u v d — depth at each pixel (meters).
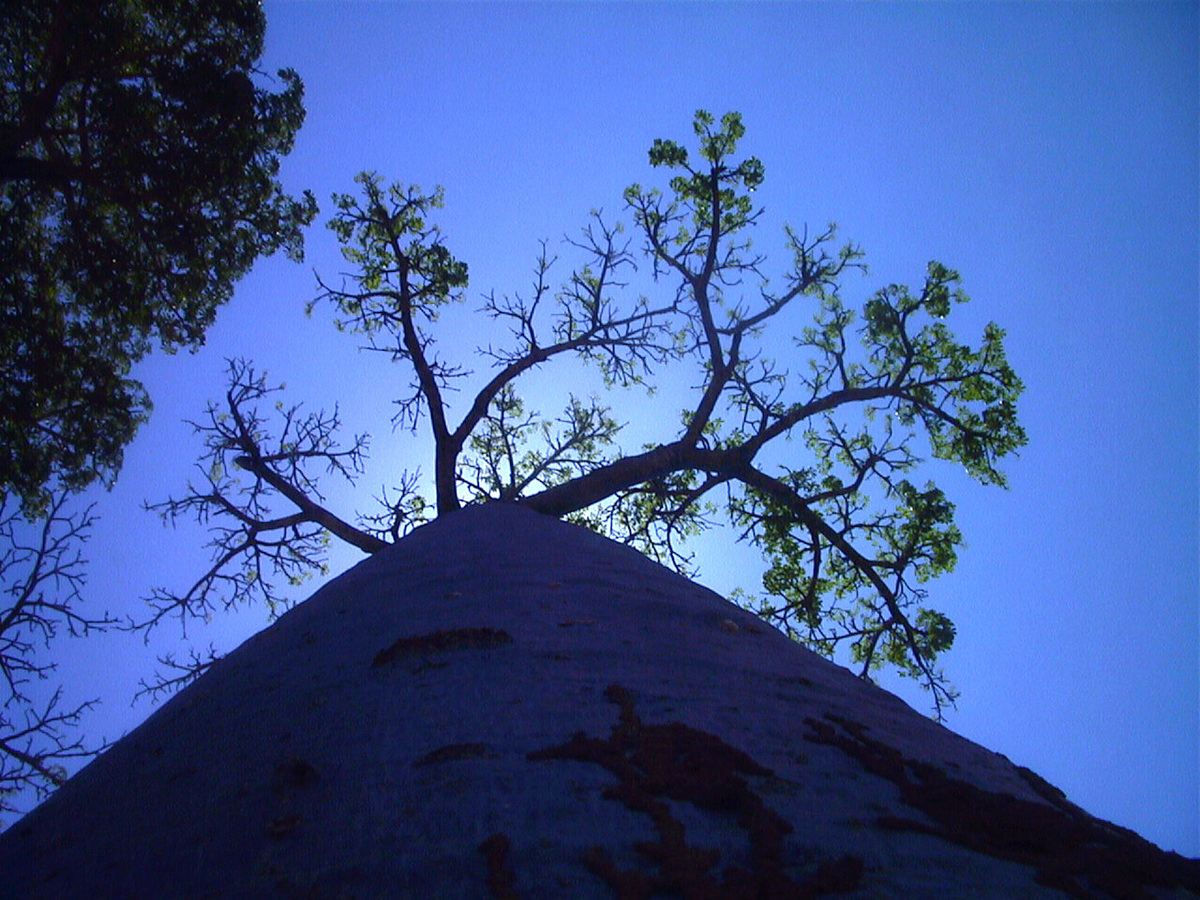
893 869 1.57
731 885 1.46
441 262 13.12
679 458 10.48
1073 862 1.70
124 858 1.95
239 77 12.22
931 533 12.78
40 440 12.34
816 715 2.54
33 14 10.98
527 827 1.67
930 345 13.33
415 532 5.90
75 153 12.66
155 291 13.14
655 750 2.02
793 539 13.34
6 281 11.89
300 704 2.69
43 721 8.64
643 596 3.79
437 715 2.33
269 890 1.61
